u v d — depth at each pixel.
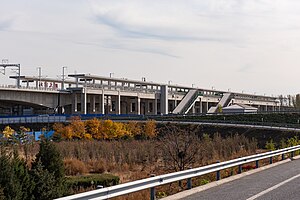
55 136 67.38
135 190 11.17
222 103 132.88
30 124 83.38
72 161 35.34
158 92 116.25
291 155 27.58
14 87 84.06
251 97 158.00
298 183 15.84
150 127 73.44
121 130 73.38
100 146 48.22
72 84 109.69
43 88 92.56
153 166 33.44
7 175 12.57
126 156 40.00
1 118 84.25
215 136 56.28
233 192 13.67
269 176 18.06
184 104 119.19
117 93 103.44
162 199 12.30
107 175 27.31
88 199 9.62
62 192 14.16
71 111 101.44
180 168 24.69
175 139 26.73
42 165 14.98
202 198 12.51
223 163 16.75
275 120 86.00
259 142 64.06
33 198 13.25
